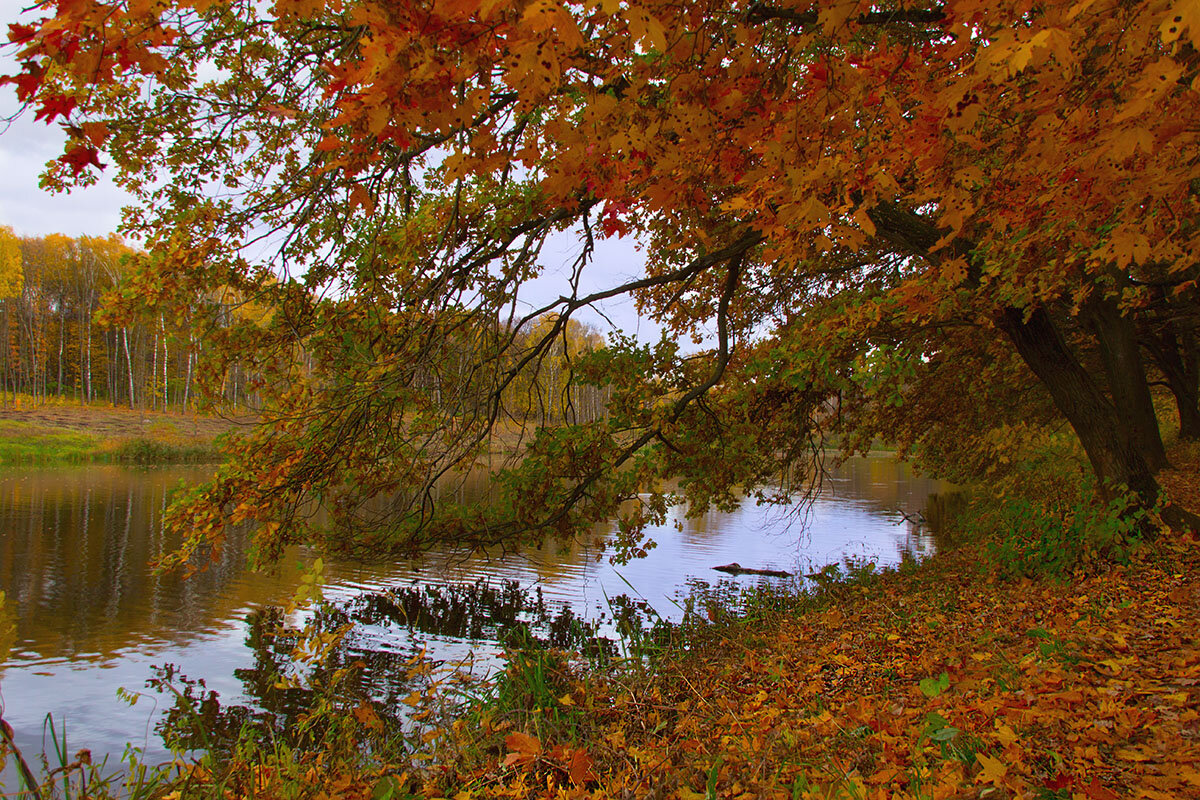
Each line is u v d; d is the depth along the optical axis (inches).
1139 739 97.5
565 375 249.3
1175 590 186.4
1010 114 108.1
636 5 44.9
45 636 355.3
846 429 415.2
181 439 1504.7
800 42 79.0
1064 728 101.7
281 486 194.4
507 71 53.4
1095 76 73.8
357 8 49.3
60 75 66.7
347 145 70.7
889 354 242.2
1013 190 107.4
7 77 50.0
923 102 83.5
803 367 251.3
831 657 196.1
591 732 144.9
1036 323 270.1
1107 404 264.8
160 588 450.9
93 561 517.3
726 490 305.0
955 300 228.2
